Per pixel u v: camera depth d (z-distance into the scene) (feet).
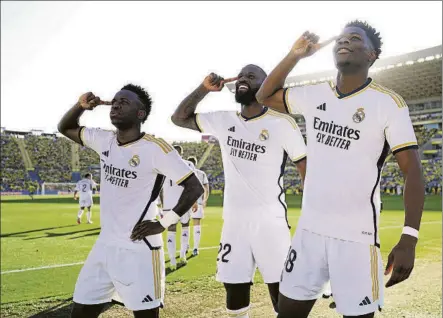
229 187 12.61
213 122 12.87
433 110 119.55
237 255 12.29
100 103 11.24
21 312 15.97
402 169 8.06
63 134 11.78
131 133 10.52
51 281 20.75
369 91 8.38
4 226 45.27
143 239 10.07
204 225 46.24
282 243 12.32
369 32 8.58
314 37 8.82
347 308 8.21
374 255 8.41
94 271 10.24
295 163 12.53
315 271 8.53
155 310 10.08
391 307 16.19
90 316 10.28
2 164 151.53
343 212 8.41
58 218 54.90
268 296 17.90
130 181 10.18
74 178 159.43
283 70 9.15
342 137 8.45
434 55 92.53
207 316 15.39
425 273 21.54
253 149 12.26
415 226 7.63
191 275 21.88
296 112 9.44
